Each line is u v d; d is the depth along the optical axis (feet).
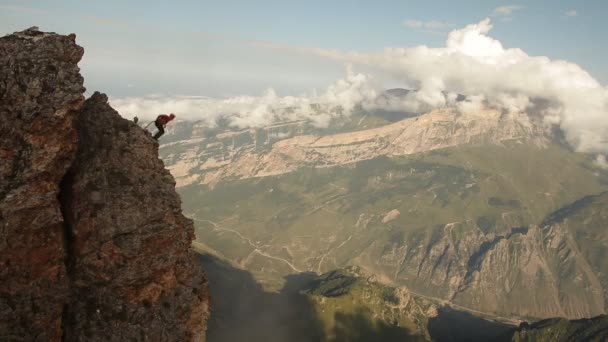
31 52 115.34
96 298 117.29
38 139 110.93
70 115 116.16
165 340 122.62
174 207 130.21
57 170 114.93
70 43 120.78
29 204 108.78
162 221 126.72
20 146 109.91
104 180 122.01
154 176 128.88
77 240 118.01
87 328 114.73
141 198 124.77
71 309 115.24
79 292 116.78
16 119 110.01
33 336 107.14
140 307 121.08
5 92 110.93
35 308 108.17
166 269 126.31
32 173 109.60
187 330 128.77
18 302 106.73
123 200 122.52
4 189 107.14
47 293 110.52
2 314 104.58
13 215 107.14
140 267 122.01
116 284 119.03
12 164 109.29
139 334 118.83
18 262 107.76
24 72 112.98
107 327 116.26
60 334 112.06
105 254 118.93
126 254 120.37
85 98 119.96
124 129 128.16
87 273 117.50
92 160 122.72
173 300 127.13
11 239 106.83
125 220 121.60
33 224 109.19
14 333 105.40
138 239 122.11
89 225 118.62
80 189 119.85
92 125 126.62
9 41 115.55
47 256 111.24
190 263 133.59
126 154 125.80
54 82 114.52
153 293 123.54
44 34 120.47
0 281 105.91
